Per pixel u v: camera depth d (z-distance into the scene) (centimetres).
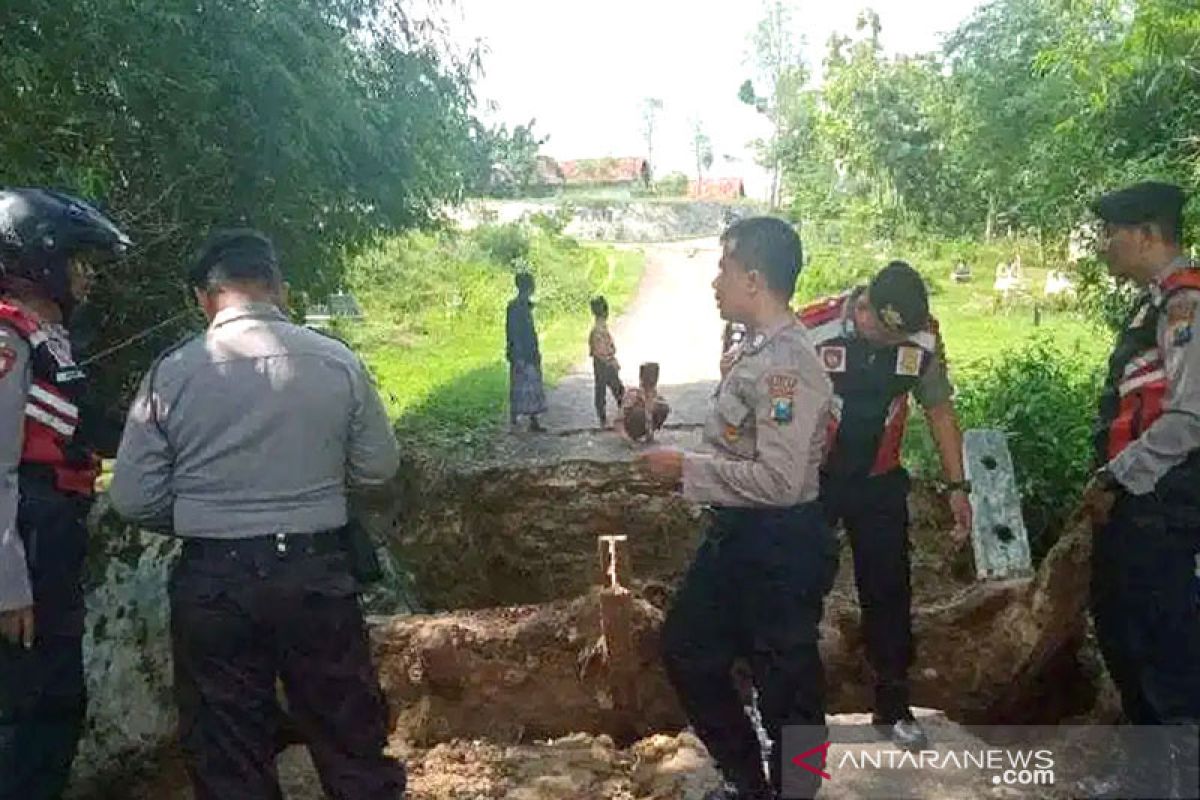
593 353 1246
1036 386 923
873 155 2948
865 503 392
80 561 324
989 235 2731
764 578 316
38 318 316
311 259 914
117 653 420
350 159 948
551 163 6166
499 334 2125
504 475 1016
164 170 748
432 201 1104
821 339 382
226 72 758
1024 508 827
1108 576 341
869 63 3077
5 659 310
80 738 358
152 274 762
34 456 310
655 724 518
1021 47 1841
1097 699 479
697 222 5222
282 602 293
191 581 294
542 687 520
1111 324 952
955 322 1861
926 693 550
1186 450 316
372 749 315
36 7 635
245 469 293
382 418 319
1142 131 880
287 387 296
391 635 521
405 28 996
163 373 299
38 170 641
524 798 396
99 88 706
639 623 511
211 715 296
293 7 836
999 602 552
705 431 327
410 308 2302
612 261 3425
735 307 315
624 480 1009
